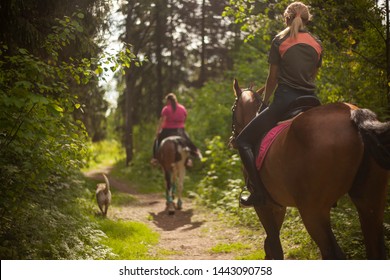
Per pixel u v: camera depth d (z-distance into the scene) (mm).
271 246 4297
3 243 5047
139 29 19453
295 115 3916
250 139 4180
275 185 3838
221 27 21016
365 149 3264
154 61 22141
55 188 8328
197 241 8086
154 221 10281
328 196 3344
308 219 3402
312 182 3344
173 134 11930
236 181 11086
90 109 12484
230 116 18406
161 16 17734
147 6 15180
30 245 5297
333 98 7922
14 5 7000
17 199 5605
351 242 5594
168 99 11992
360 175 3363
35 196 6973
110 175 20016
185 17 19750
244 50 18703
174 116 11938
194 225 9648
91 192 12102
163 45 21922
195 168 17609
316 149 3309
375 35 7273
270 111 4078
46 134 5117
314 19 7555
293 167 3490
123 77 22328
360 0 7102
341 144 3266
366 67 7480
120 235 7930
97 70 5770
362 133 3164
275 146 3771
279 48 4047
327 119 3396
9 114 4699
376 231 3445
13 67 5832
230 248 7219
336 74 7594
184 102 21281
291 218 7781
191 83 24531
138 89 23547
